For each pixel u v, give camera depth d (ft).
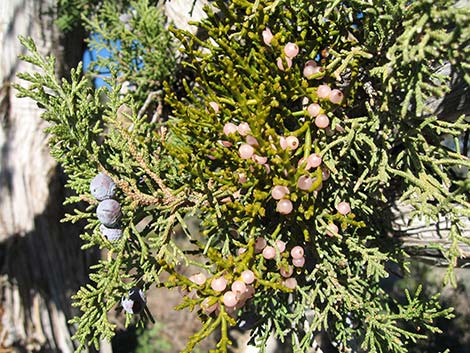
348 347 0.53
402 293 1.21
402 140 0.42
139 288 0.45
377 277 0.46
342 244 0.48
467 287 1.19
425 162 0.43
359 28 0.44
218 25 0.45
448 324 1.18
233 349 1.42
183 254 0.44
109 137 0.48
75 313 1.25
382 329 0.46
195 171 0.41
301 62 0.45
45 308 1.18
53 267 1.20
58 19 1.01
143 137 0.47
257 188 0.42
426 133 0.43
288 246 0.44
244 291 0.38
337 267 0.47
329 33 0.43
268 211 0.45
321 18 0.43
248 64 0.44
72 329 1.22
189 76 0.74
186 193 0.45
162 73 0.72
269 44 0.42
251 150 0.39
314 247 0.45
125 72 0.75
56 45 1.09
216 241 0.50
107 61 0.75
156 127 0.64
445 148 0.43
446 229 0.48
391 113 0.42
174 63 0.72
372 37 0.40
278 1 0.40
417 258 0.58
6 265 1.14
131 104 0.46
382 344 0.48
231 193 0.43
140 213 0.45
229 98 0.44
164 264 0.38
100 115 0.47
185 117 0.42
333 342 0.53
